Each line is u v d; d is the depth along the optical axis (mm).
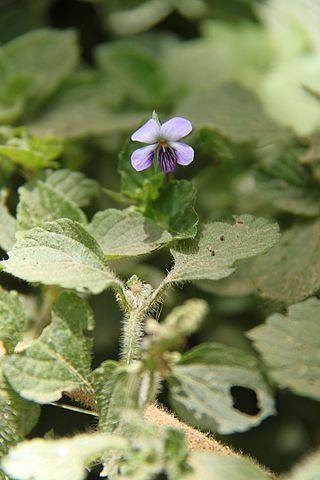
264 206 346
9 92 374
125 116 377
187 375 254
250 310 344
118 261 333
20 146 330
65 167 371
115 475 243
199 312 245
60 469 233
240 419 250
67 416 320
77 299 267
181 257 266
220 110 350
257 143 332
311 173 320
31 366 257
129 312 261
